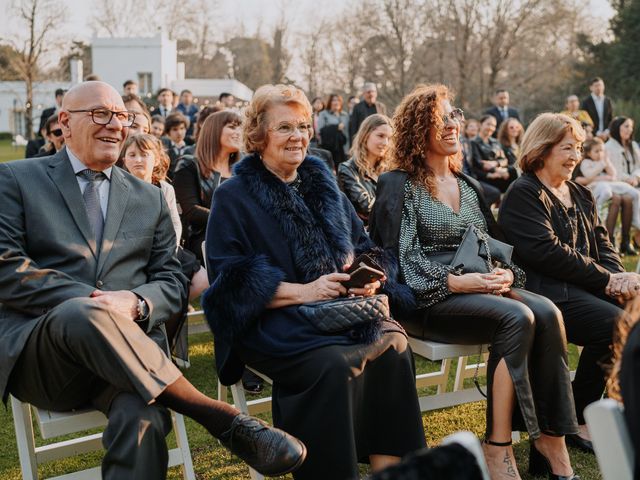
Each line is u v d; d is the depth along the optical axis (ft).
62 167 8.36
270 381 8.54
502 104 38.52
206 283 12.32
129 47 123.44
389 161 10.84
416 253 9.96
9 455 9.83
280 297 8.36
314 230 8.82
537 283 10.43
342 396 7.61
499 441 8.57
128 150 12.39
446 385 12.47
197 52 156.76
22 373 7.38
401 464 3.18
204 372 13.01
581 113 33.50
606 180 25.21
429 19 97.14
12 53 120.06
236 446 7.27
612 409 4.04
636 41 93.30
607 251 11.41
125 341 6.98
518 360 8.48
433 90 10.40
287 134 8.89
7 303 7.64
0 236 7.75
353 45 110.42
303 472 7.73
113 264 8.28
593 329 9.94
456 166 10.87
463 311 9.14
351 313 8.01
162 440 7.06
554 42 96.84
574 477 8.77
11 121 142.10
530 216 10.43
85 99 8.26
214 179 14.48
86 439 8.33
